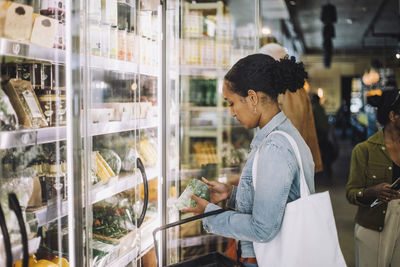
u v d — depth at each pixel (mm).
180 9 2342
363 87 10891
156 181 2283
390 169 2518
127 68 1783
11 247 1209
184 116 3146
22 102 1309
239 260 1624
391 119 2486
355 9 8586
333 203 6074
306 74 1528
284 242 1365
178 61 2363
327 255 1382
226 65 3039
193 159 3156
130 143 1838
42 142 1359
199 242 2748
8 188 1220
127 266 1778
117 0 1708
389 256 2477
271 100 1498
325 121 7824
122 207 1796
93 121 1513
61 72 1392
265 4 7258
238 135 3277
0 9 1188
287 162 1370
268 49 2832
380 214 2445
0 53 1184
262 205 1360
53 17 1393
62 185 1414
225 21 3006
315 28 10539
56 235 1404
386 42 11742
